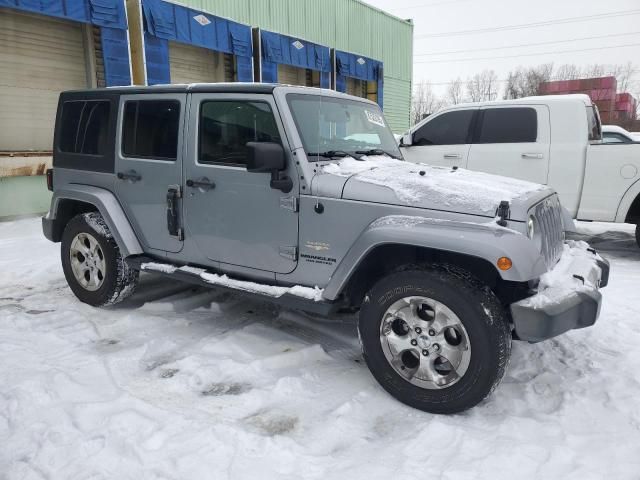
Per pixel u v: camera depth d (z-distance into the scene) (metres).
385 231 2.87
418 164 3.93
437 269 2.84
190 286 5.13
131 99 4.12
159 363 3.46
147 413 2.79
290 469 2.37
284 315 4.34
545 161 6.56
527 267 2.62
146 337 3.87
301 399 3.01
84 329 3.99
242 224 3.54
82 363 3.39
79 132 4.54
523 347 3.72
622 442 2.58
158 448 2.50
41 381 3.07
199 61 12.77
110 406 2.85
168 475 2.31
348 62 17.55
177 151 3.82
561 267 3.13
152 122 3.99
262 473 2.34
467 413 2.87
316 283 3.31
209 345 3.68
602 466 2.40
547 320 2.58
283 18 15.31
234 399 3.00
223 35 12.59
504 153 6.81
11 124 9.26
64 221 4.83
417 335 2.87
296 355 3.53
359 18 18.70
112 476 2.30
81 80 10.23
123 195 4.21
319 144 3.51
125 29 10.15
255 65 13.80
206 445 2.52
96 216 4.46
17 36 9.17
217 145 3.63
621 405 2.93
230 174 3.53
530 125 6.69
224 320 4.24
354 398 3.01
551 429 2.69
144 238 4.18
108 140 4.27
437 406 2.83
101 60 10.34
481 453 2.49
